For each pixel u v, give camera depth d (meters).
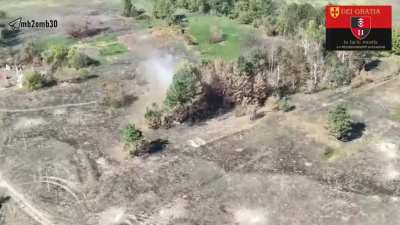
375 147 39.16
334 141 39.81
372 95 46.44
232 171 36.66
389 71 50.94
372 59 53.38
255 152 38.62
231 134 40.84
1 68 53.06
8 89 48.38
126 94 46.91
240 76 44.84
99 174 36.47
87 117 43.44
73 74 49.66
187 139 40.28
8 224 32.22
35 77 48.09
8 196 34.59
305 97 46.19
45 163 37.75
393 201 33.78
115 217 32.62
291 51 50.28
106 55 55.34
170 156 38.22
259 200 33.94
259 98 45.03
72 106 45.16
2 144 39.97
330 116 40.06
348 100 45.62
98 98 46.38
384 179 35.84
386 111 43.88
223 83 44.72
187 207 33.41
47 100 46.19
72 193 34.75
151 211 33.12
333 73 47.72
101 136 40.88
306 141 39.84
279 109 44.03
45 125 42.44
